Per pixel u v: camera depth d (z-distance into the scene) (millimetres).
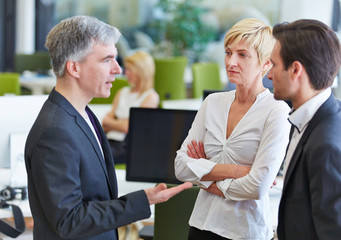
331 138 1512
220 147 2041
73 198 1653
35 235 1770
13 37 9641
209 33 9250
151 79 4887
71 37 1731
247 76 1955
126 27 9609
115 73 1811
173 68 7051
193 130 2186
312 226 1579
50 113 1720
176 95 7164
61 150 1653
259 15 8953
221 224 1989
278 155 1925
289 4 8320
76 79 1778
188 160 2082
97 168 1779
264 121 1953
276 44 1641
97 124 1948
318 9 7965
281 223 1678
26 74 7773
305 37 1570
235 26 1950
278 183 3100
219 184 1986
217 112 2082
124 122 4781
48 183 1633
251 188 1917
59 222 1627
